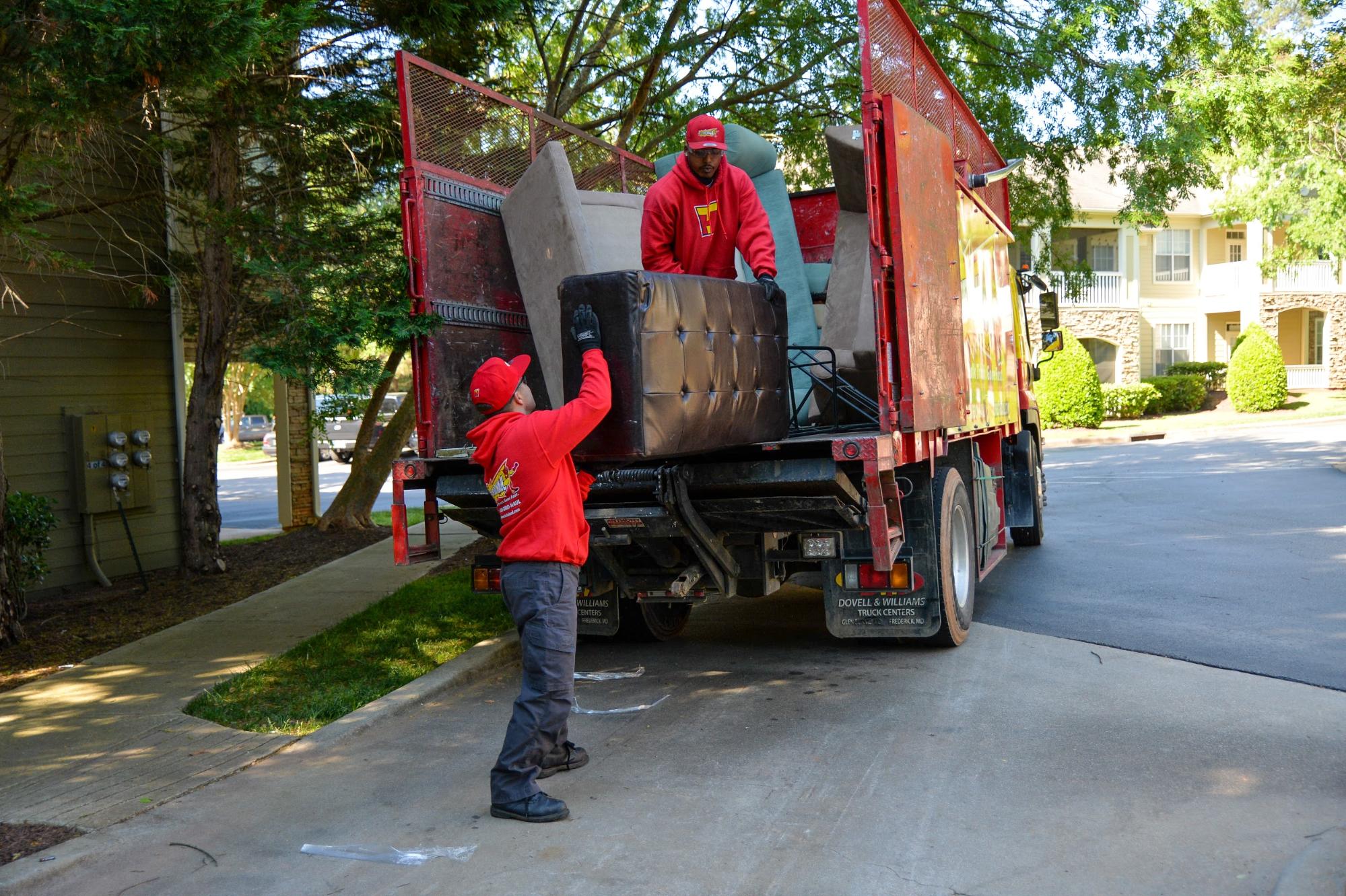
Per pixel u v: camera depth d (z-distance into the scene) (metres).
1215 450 22.41
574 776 4.75
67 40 5.42
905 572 6.29
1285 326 37.19
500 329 6.87
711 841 3.94
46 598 9.80
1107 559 9.98
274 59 8.70
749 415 5.34
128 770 5.01
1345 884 3.31
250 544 13.34
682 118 12.98
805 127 13.03
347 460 30.77
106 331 10.59
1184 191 13.97
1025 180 13.55
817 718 5.46
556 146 6.57
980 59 12.92
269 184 9.41
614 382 4.56
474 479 6.05
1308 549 10.09
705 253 6.26
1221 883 3.44
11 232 6.63
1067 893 3.41
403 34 8.78
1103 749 4.76
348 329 7.41
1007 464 10.38
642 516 5.69
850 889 3.50
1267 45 15.11
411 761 5.08
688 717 5.59
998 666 6.33
